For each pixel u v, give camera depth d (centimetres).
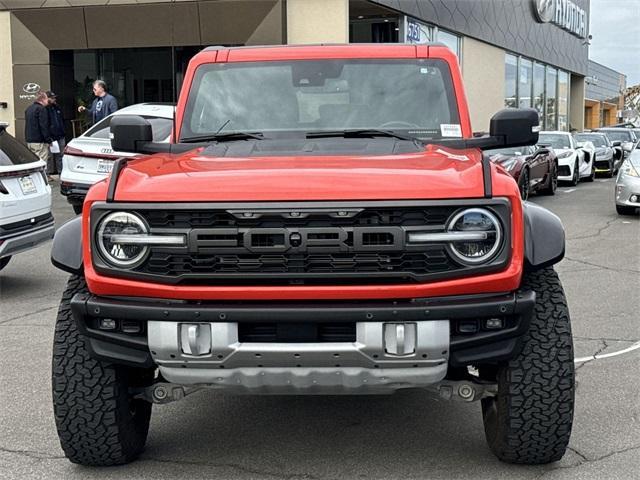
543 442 392
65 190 1317
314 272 357
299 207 354
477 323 366
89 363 396
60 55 2242
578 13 4662
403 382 366
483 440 453
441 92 510
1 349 655
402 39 2308
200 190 363
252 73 522
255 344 356
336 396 537
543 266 376
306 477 404
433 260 360
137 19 2127
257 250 356
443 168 383
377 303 358
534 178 1797
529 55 3650
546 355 384
